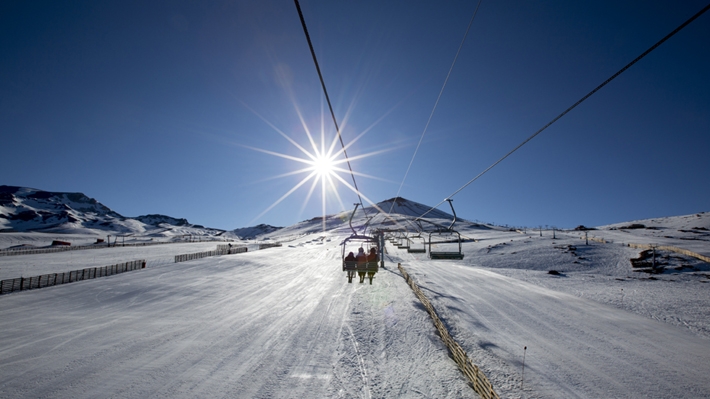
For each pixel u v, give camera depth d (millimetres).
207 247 87750
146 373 10555
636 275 43844
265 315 18062
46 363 11336
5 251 58938
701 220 104250
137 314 18375
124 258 53656
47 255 56469
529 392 9969
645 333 16844
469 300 23234
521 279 36188
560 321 18484
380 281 30094
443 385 9688
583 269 47812
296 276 34719
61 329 15383
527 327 17031
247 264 44750
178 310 19359
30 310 19281
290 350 12633
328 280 31656
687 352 14203
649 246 53844
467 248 70000
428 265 47531
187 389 9492
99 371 10711
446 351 12578
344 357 11914
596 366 12258
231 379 10148
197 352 12422
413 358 11844
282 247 88125
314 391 9391
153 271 36406
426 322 16172
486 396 8422
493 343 14383
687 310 22453
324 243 99938
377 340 13727
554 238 72875
